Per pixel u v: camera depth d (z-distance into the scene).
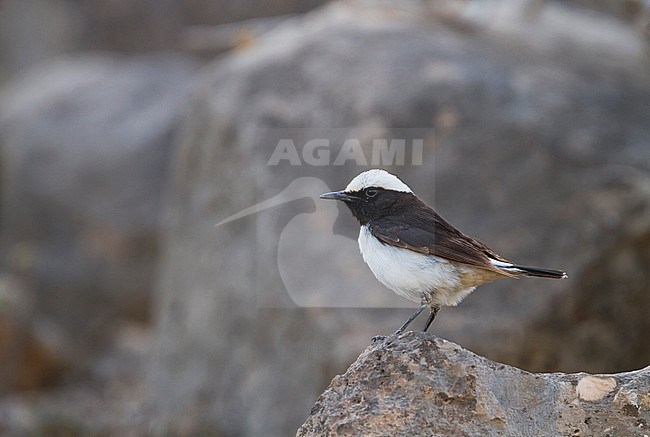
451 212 13.59
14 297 20.53
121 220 23.28
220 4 30.12
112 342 22.81
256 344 14.05
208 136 16.02
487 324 12.58
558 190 13.63
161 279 17.91
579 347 12.86
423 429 6.75
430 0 17.27
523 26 16.94
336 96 14.82
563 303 12.82
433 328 12.50
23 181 24.09
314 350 12.52
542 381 7.03
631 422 6.86
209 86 16.41
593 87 15.85
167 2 31.58
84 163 23.78
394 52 15.57
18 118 25.22
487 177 13.84
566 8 18.02
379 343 7.32
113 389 19.94
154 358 17.66
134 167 23.53
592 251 13.02
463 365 6.97
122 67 27.17
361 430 6.78
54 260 23.59
